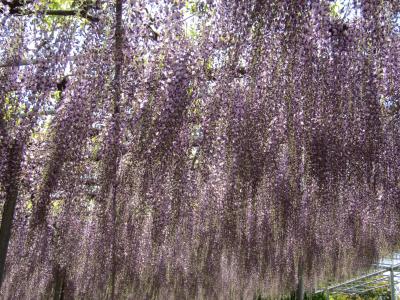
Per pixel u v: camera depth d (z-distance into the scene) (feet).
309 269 22.86
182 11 11.80
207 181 14.21
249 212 15.49
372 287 56.24
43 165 13.47
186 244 19.34
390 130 13.14
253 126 12.48
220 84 12.21
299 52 11.11
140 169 12.84
